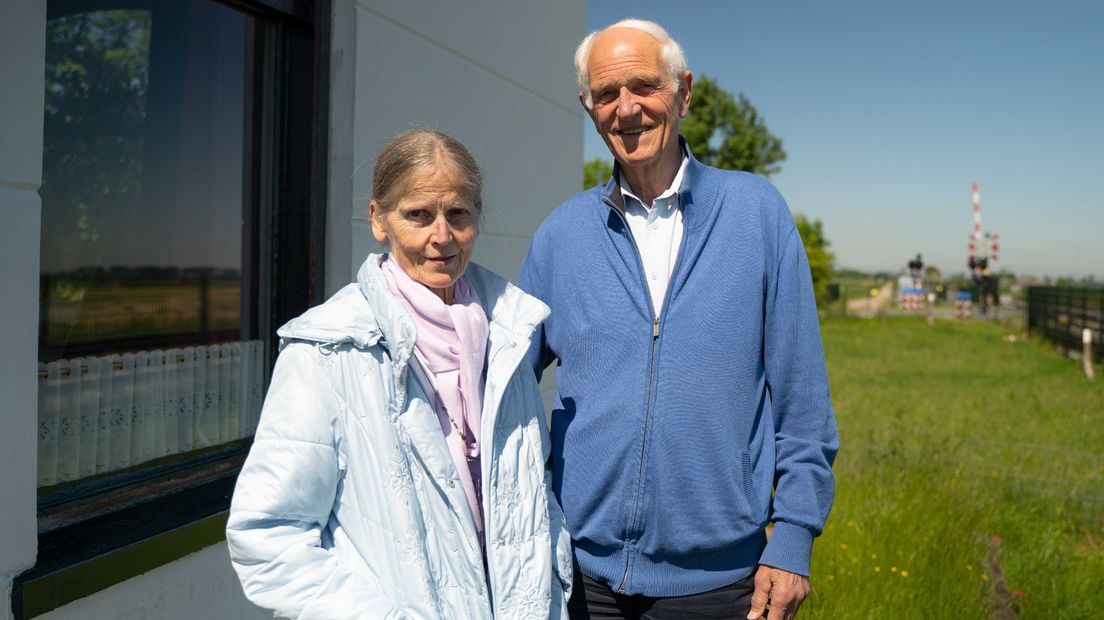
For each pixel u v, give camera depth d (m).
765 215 1.78
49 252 2.32
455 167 1.42
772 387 1.79
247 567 1.27
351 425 1.35
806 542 1.72
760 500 1.75
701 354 1.73
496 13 3.85
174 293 2.62
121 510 2.20
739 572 1.77
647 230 1.84
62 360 2.23
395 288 1.46
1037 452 6.49
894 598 3.65
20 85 1.70
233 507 1.28
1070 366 14.43
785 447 1.78
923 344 19.62
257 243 2.76
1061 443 7.27
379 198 1.45
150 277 2.58
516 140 4.10
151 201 2.63
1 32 1.65
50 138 2.34
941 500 4.82
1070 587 3.96
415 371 1.42
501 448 1.50
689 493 1.72
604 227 1.84
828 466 1.78
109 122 2.51
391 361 1.38
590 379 1.82
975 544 4.46
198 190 2.71
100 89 2.49
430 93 3.33
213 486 2.44
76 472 2.19
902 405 9.39
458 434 1.47
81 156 2.43
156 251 2.61
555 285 1.90
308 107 2.73
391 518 1.32
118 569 1.92
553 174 4.54
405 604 1.29
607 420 1.77
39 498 2.07
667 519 1.73
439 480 1.38
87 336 2.35
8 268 1.68
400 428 1.37
